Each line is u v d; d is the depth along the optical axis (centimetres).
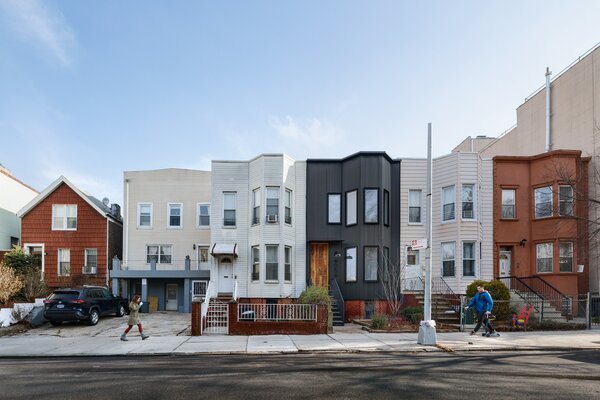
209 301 2000
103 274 2800
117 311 2238
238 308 1659
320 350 1297
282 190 2308
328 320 1658
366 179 2300
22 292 2252
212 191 2402
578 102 2506
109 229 2875
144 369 1034
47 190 2833
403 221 2361
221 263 2364
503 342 1421
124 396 782
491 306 1570
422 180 2395
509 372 978
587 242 2195
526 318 1736
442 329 1708
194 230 2897
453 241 2241
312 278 2345
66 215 2853
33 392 818
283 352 1278
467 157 2275
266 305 1703
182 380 904
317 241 2353
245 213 2389
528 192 2369
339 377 924
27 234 2827
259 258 2269
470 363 1091
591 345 1364
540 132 2852
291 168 2395
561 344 1381
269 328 1638
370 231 2262
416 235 2350
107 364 1114
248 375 949
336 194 2405
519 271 2311
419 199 2389
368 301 2209
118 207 3116
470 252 2227
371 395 778
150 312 2662
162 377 936
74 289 1978
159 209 2906
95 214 2852
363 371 990
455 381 888
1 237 3075
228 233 2370
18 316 1936
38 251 2836
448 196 2303
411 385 852
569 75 2586
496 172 2362
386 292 2084
